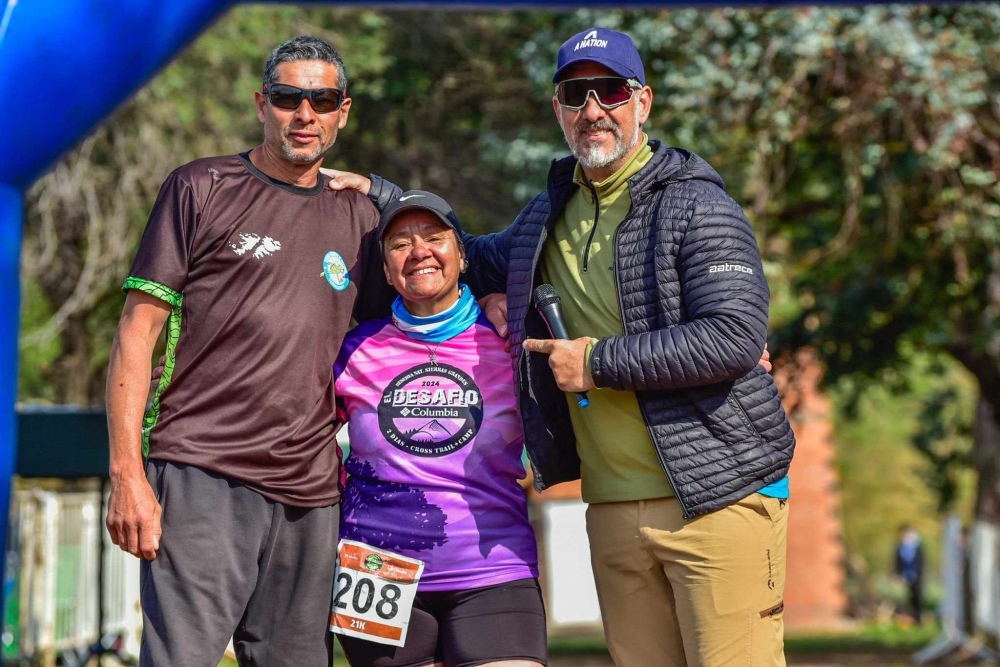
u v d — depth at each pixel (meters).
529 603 5.39
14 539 13.14
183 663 5.01
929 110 15.02
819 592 32.62
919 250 17.72
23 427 10.00
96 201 16.56
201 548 5.08
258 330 5.18
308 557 5.29
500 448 5.41
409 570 5.30
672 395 5.23
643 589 5.55
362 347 5.49
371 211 5.60
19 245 5.22
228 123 16.72
